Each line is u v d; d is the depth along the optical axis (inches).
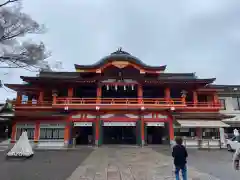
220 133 1092.5
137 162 586.9
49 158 670.5
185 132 1106.7
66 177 410.3
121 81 1122.0
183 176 324.8
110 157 688.4
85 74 1154.0
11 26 299.6
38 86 1170.0
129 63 1095.6
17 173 446.3
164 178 398.9
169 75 1326.3
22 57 312.2
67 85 1144.2
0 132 1379.2
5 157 678.5
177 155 329.4
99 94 1098.7
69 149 941.8
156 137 1182.9
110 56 1099.9
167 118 1085.1
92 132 1085.1
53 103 1067.9
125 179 392.8
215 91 1218.6
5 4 287.0
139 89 1117.7
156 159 641.6
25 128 1057.5
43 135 1049.5
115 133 1173.1
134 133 1171.9
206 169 488.7
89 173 446.0
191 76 1307.8
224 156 722.8
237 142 847.1
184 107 1071.6
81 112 1076.5
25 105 1136.8
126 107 1057.5
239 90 1326.3
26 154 651.5
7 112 1346.0
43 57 336.5
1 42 295.9
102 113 1075.9
